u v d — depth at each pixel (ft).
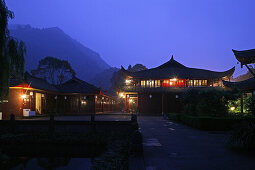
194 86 128.67
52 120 38.86
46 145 32.30
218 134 38.55
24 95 82.84
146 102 130.21
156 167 16.40
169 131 42.78
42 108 101.55
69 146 31.91
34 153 31.89
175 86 131.03
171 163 17.60
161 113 125.49
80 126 38.17
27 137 34.42
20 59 31.19
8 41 29.76
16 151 32.42
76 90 118.32
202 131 42.98
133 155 20.47
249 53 61.11
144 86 134.41
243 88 69.15
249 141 22.50
